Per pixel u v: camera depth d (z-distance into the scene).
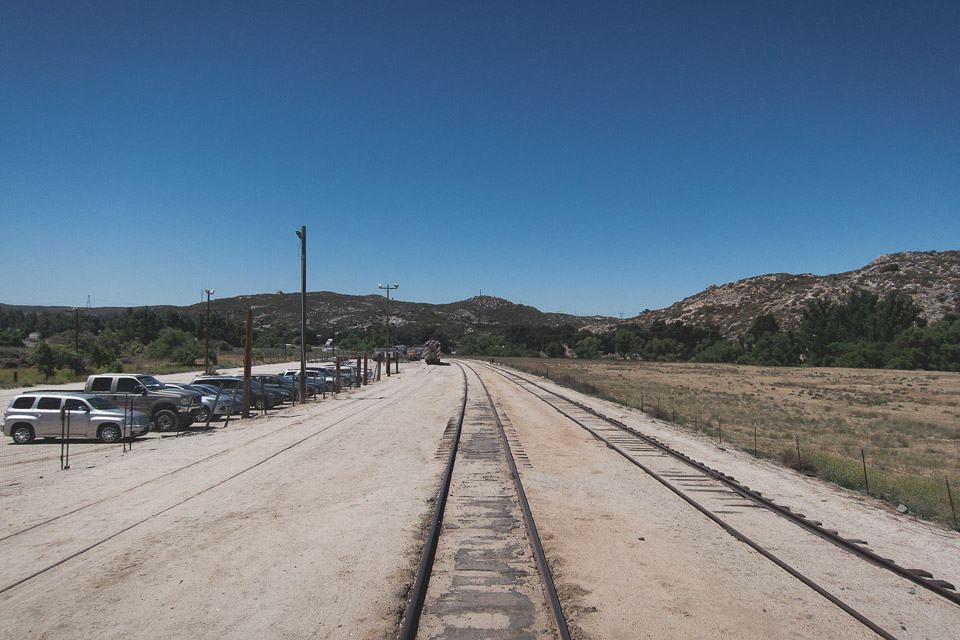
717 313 189.50
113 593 6.37
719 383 55.62
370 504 10.15
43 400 17.86
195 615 5.80
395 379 51.84
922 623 5.80
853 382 58.22
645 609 5.98
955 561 7.80
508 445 16.06
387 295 60.41
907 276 151.12
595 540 8.21
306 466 13.52
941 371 79.88
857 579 6.95
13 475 12.79
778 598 6.32
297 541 8.12
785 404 36.34
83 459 14.72
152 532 8.56
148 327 111.56
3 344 83.56
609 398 32.97
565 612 5.88
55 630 5.51
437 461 14.12
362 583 6.64
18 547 7.96
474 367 76.31
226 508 9.90
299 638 5.33
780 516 9.59
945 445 21.42
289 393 30.58
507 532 8.55
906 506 10.86
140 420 18.20
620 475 12.59
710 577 6.89
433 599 6.20
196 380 26.33
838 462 14.60
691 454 15.88
